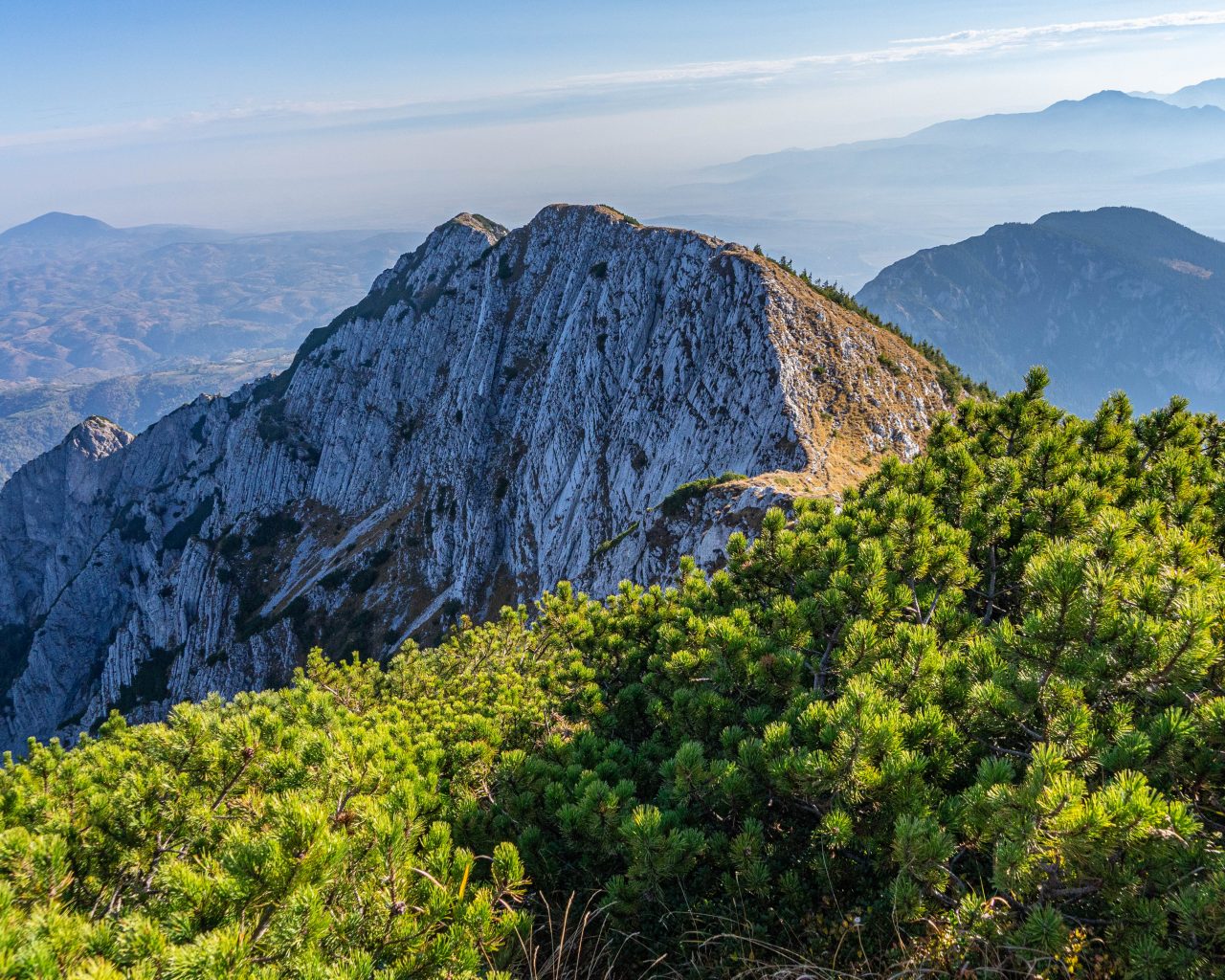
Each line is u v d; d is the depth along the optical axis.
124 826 7.62
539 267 151.75
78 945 5.04
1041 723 7.91
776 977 7.02
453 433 149.50
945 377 92.31
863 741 7.00
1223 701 6.53
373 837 6.68
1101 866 5.84
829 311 92.62
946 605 11.01
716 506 60.09
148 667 172.25
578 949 7.96
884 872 7.67
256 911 5.24
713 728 10.62
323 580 149.25
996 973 6.12
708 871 8.85
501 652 25.45
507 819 9.79
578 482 113.94
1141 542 10.10
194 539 183.25
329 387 193.12
